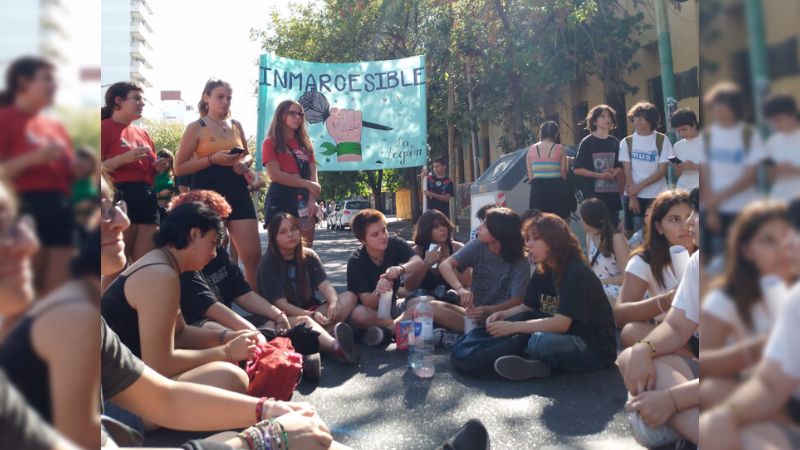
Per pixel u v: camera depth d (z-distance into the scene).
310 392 3.50
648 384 2.60
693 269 2.59
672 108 7.43
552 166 6.64
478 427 2.34
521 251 4.50
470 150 22.83
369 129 7.65
